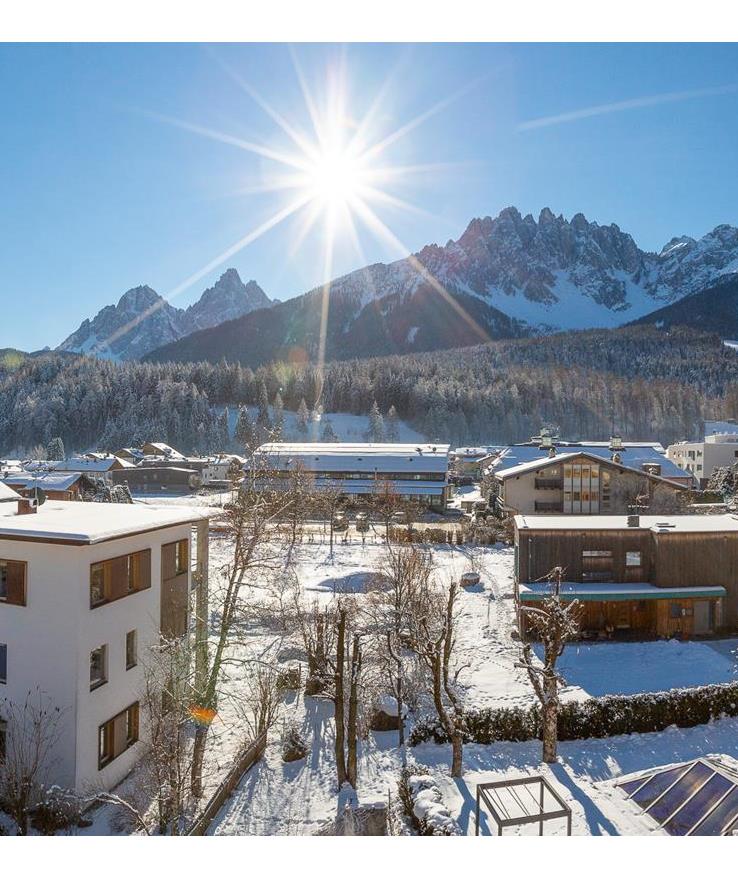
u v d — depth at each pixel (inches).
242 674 1197.1
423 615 1028.5
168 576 989.8
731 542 1362.0
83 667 772.6
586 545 1398.9
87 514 964.0
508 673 1183.6
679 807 709.9
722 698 1001.5
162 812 724.7
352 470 3489.2
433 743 964.6
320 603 1508.4
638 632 1357.0
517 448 3420.3
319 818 772.6
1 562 812.6
